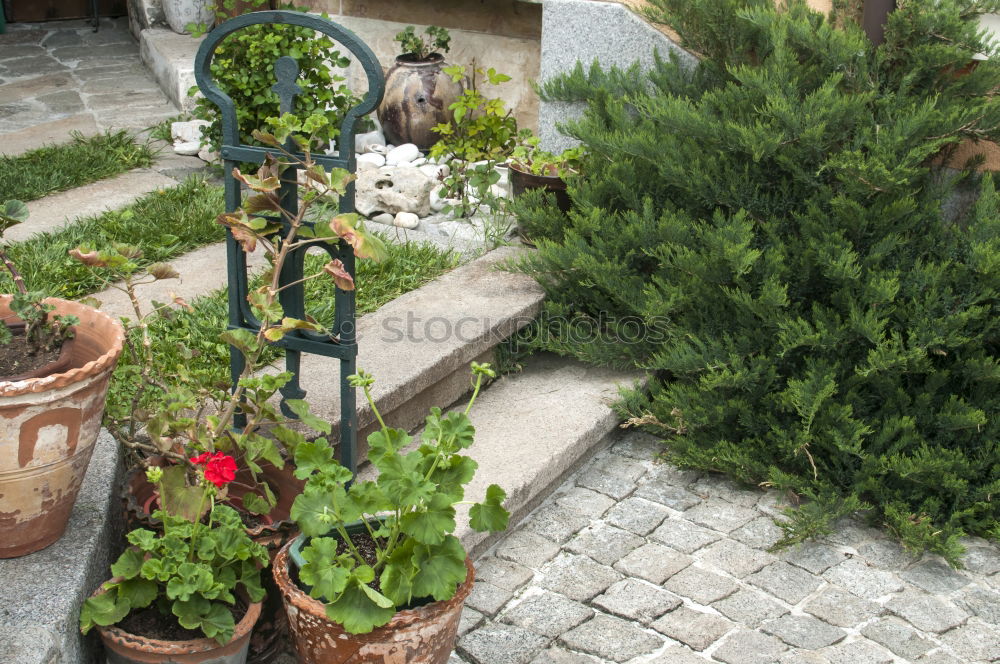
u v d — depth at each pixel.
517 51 6.55
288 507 3.02
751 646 3.13
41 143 6.31
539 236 4.95
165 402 2.97
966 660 3.11
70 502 2.64
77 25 9.36
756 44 4.61
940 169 4.27
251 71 5.63
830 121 3.96
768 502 3.91
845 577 3.50
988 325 3.79
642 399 4.22
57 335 2.70
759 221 4.20
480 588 3.36
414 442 3.93
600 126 4.67
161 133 6.52
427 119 6.41
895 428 3.82
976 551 3.68
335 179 2.76
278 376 2.81
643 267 4.57
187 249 5.01
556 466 3.84
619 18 5.02
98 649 2.71
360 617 2.41
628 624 3.22
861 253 4.05
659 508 3.87
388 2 6.93
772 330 4.05
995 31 4.30
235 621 2.57
